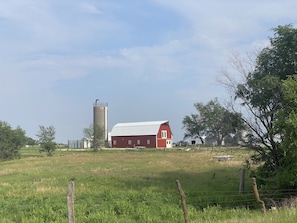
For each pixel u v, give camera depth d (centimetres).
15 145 6600
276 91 2066
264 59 2202
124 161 4972
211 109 9962
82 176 3203
